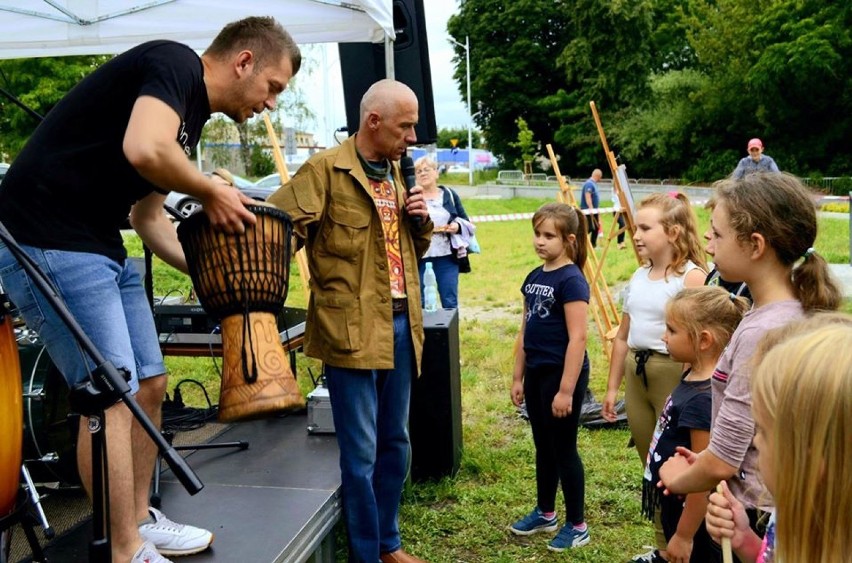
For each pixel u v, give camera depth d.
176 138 2.08
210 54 2.32
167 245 2.65
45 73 16.38
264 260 2.29
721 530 1.71
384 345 2.73
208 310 2.33
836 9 29.62
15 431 2.17
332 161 2.74
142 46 2.18
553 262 3.36
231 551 2.52
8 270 2.17
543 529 3.53
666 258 3.05
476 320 8.25
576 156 41.75
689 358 2.41
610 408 3.33
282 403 2.24
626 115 37.53
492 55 43.38
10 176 2.20
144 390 2.45
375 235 2.76
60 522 2.97
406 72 4.45
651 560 3.05
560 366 3.28
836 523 1.14
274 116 24.98
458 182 43.16
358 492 2.82
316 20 3.97
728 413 1.88
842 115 30.69
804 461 1.16
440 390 4.05
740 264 2.01
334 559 3.12
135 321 2.44
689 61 40.53
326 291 2.75
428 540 3.48
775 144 32.34
